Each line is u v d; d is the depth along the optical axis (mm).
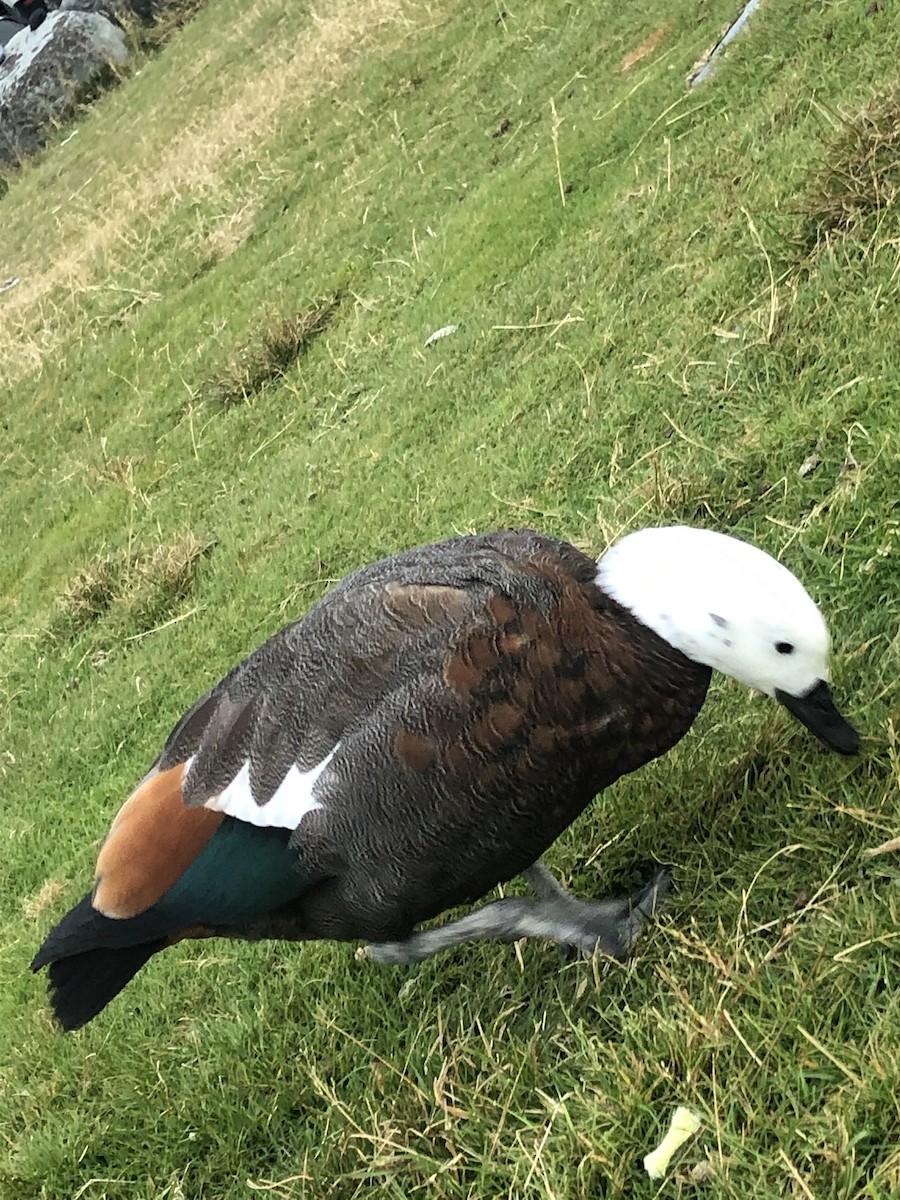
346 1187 737
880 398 864
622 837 787
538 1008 747
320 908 744
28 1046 1005
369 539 1271
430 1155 702
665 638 661
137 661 1457
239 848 738
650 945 714
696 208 1262
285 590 1315
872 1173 554
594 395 1149
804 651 640
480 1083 710
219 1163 829
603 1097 639
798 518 872
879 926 613
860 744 671
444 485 1236
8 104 4965
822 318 984
